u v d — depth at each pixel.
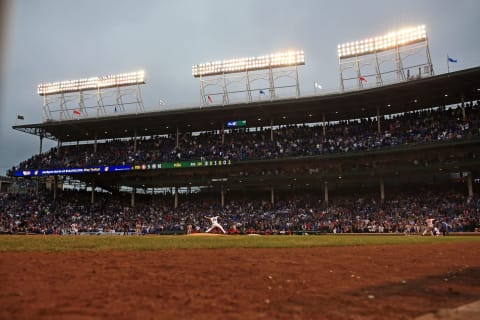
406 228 50.81
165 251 16.05
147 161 70.69
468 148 56.38
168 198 76.75
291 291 8.64
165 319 6.20
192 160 68.38
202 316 6.47
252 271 11.12
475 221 49.03
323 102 65.06
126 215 69.50
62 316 6.04
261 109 67.94
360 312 7.07
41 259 12.17
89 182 79.94
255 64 69.44
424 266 13.41
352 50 65.69
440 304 7.86
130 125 75.56
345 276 10.84
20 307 6.41
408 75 60.94
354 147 63.03
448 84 57.41
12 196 74.19
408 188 63.22
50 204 72.38
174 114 69.25
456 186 60.44
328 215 60.00
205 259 13.48
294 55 68.06
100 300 7.16
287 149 67.38
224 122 74.31
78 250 15.35
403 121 65.94
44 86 77.25
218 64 70.62
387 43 63.84
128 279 9.28
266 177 67.12
